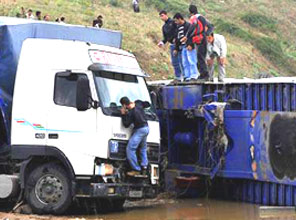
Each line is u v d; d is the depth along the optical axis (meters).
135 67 19.98
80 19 51.59
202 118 22.80
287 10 83.38
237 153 21.55
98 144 18.06
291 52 68.75
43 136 18.45
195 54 24.41
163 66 45.19
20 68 18.98
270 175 20.52
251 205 21.36
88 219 17.89
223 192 23.19
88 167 18.02
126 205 21.36
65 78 18.53
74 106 18.28
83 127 18.14
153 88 23.91
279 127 20.23
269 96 21.12
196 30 24.19
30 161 18.69
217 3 81.56
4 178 18.81
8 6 51.22
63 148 18.22
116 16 56.28
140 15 59.97
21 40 19.70
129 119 18.61
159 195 23.33
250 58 57.88
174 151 23.97
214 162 22.22
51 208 18.27
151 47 48.44
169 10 69.56
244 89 21.97
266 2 85.06
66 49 18.84
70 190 18.14
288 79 21.36
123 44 46.41
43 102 18.58
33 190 18.53
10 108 19.25
